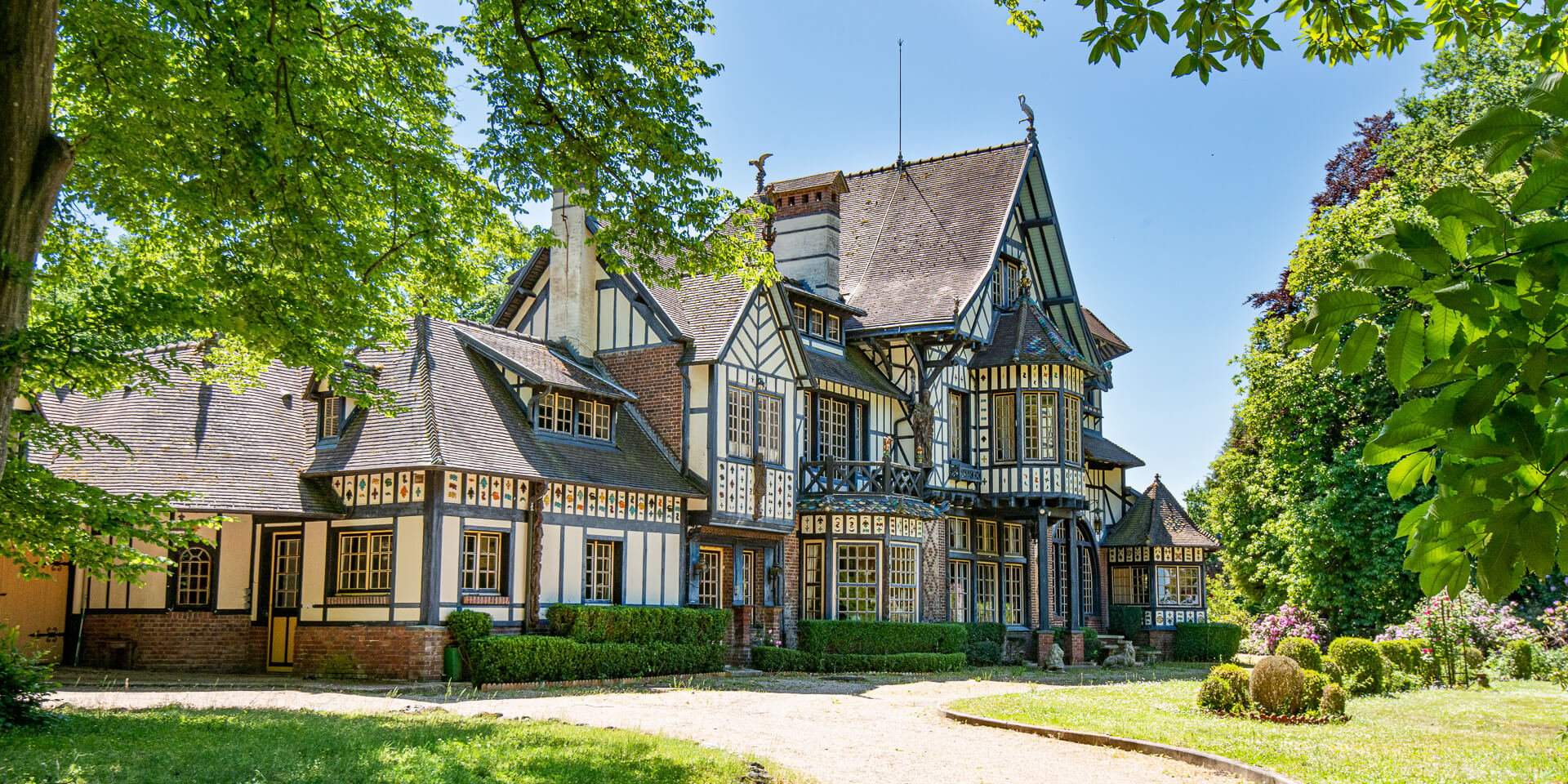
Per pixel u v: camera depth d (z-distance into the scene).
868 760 11.48
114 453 19.75
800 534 26.45
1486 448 3.68
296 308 12.75
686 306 24.97
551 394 22.06
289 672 19.84
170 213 13.49
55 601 20.39
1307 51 7.52
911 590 26.66
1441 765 11.22
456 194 14.08
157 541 11.66
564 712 14.24
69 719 11.13
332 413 20.69
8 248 9.75
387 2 13.36
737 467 23.94
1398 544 27.14
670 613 21.62
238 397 21.03
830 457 25.95
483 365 22.03
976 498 29.77
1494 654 24.20
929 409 28.06
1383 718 15.67
